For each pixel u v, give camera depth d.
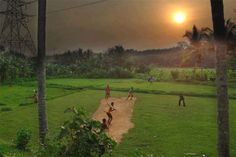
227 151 21.16
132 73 122.44
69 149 10.88
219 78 21.11
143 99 61.91
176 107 52.94
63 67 133.25
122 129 38.88
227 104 21.16
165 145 32.12
